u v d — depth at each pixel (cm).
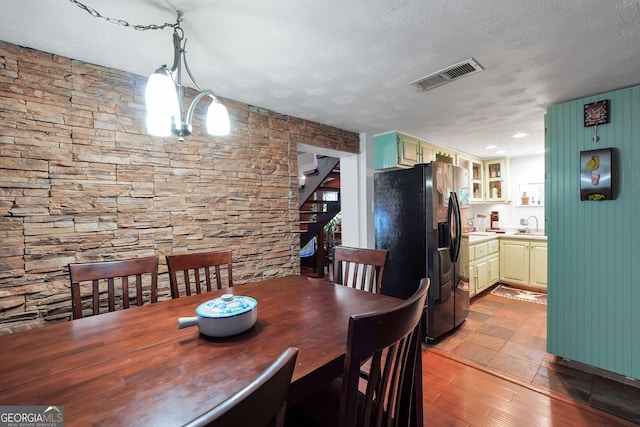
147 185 191
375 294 154
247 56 161
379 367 74
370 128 311
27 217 154
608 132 204
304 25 134
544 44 149
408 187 278
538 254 406
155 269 157
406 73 182
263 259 248
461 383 202
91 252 172
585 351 212
